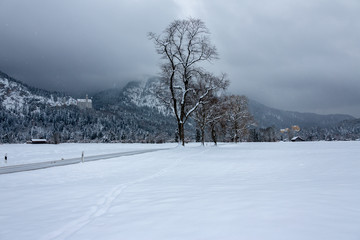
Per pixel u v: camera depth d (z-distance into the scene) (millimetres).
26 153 33438
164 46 32156
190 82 35125
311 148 27734
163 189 7480
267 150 27250
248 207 4543
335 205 4363
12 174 13422
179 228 3738
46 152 35438
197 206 4949
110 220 4500
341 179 7555
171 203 5434
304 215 3873
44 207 5969
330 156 16172
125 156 22781
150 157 21375
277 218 3812
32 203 6449
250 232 3332
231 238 3186
